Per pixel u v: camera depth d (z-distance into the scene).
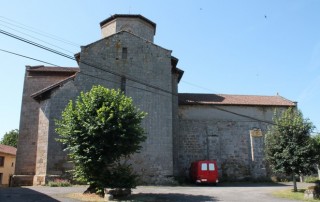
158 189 19.80
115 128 15.34
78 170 15.99
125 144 15.56
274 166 19.94
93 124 15.38
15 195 15.05
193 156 28.77
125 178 15.78
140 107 25.14
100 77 25.22
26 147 26.34
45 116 23.83
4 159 41.09
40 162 23.06
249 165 29.48
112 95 16.67
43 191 17.14
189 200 14.89
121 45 26.30
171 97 25.97
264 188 21.44
